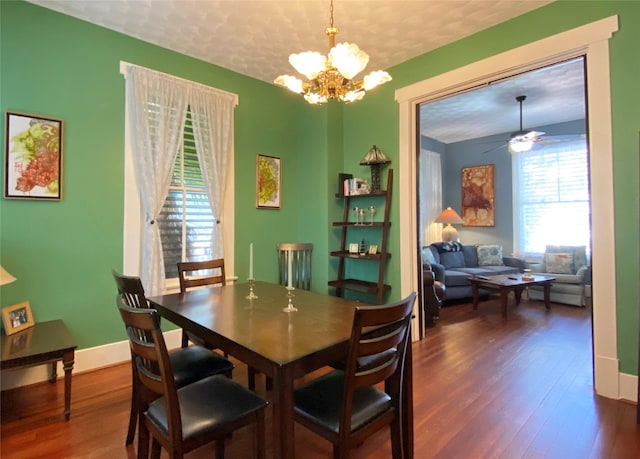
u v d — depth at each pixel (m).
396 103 3.67
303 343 1.40
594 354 2.46
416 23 2.89
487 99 4.81
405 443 1.72
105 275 2.92
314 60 1.85
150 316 1.24
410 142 3.59
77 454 1.81
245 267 3.88
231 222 3.76
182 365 1.90
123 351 3.01
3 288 2.49
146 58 3.16
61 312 2.72
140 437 1.58
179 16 2.78
